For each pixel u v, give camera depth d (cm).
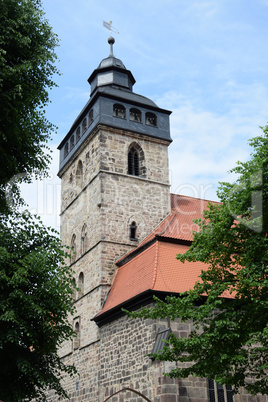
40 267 1638
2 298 1579
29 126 1923
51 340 1684
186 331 2252
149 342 2244
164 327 2247
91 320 2816
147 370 2203
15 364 1561
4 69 1681
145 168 3512
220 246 1694
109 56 3934
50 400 3322
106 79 3819
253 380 2227
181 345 1623
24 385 1609
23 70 1783
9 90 1733
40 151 1981
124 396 2367
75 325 3198
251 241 1608
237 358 1493
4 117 1734
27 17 1847
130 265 2898
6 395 1548
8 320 1471
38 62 1873
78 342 3142
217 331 1570
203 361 1596
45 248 1761
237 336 1538
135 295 2378
